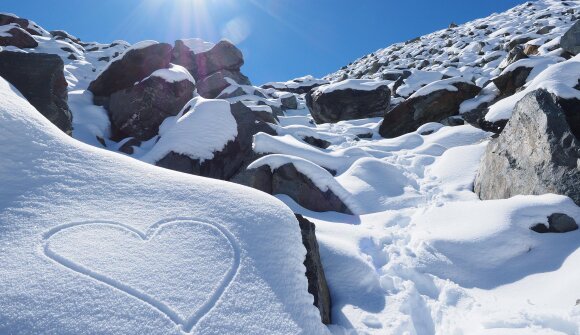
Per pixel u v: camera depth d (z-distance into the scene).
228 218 3.88
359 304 4.32
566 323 3.67
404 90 18.38
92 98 13.37
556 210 5.63
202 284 3.13
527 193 6.41
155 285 3.02
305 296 3.51
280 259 3.65
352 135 13.88
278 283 3.41
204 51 21.16
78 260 3.07
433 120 14.02
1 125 4.05
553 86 7.41
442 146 11.16
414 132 12.88
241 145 10.68
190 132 10.00
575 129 6.95
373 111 16.78
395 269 5.09
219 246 3.53
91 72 20.45
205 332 2.78
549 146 6.33
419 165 9.82
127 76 13.34
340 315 4.10
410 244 5.84
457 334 3.89
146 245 3.38
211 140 9.99
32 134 4.20
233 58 21.12
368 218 7.21
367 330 3.86
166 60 13.66
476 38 29.77
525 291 4.60
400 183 8.75
